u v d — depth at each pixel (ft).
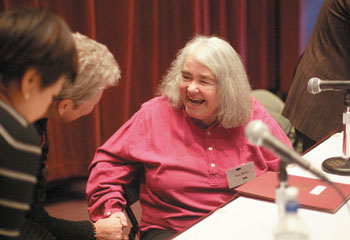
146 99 12.69
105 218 5.39
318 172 3.01
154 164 5.62
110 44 11.75
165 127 5.75
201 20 13.33
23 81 2.80
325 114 7.96
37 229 4.41
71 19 11.09
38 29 2.78
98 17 11.53
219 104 5.49
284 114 8.63
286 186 3.66
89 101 3.89
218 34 13.85
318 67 7.97
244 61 14.60
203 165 5.60
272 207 4.58
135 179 6.01
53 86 2.91
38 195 4.64
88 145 11.99
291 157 2.83
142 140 5.76
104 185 5.70
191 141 5.67
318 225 4.17
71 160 11.82
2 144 2.65
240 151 5.72
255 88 15.11
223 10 13.73
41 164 4.58
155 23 12.28
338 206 4.48
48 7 10.70
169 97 5.81
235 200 4.78
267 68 15.31
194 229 4.18
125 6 11.65
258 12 14.58
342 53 7.73
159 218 5.67
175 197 5.56
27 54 2.74
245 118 5.63
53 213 10.28
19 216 2.82
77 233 4.94
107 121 12.10
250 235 4.04
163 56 12.86
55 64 2.82
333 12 7.70
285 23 15.07
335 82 5.43
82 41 3.86
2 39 2.77
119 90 12.03
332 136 6.98
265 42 14.88
